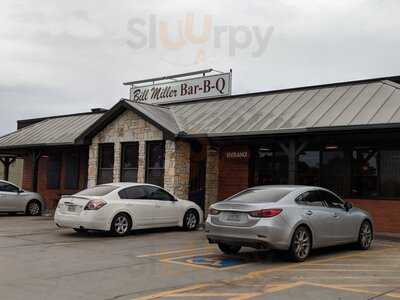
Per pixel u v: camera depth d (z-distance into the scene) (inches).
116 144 829.2
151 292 294.0
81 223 550.3
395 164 644.7
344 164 682.2
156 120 758.5
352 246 491.8
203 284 317.4
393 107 576.1
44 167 1087.6
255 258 421.7
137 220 582.2
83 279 329.1
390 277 343.9
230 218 410.3
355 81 693.3
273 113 682.8
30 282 318.0
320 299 279.6
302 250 407.2
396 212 636.1
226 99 823.1
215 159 806.5
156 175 778.8
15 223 711.7
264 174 766.5
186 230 633.6
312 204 433.7
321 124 590.2
